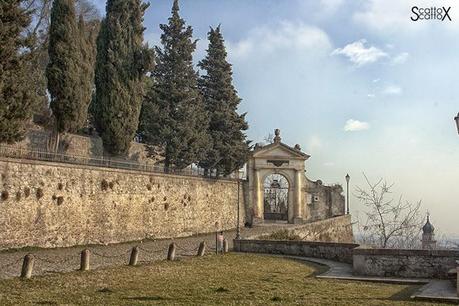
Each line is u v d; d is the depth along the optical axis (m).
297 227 45.12
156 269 21.89
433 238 47.66
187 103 47.03
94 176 33.28
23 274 18.17
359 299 15.02
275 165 60.38
